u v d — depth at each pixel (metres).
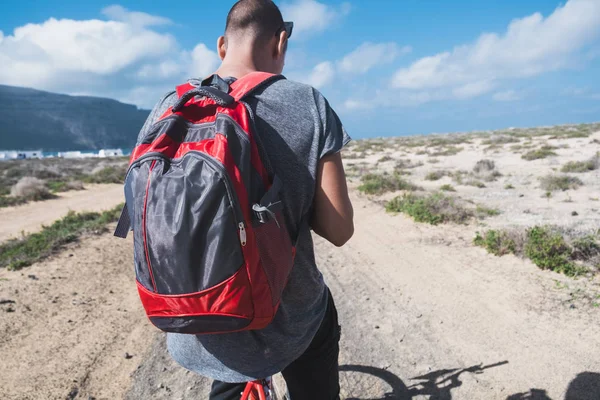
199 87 1.13
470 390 3.09
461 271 5.41
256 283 1.06
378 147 36.94
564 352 3.45
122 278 5.96
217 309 1.04
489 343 3.69
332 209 1.23
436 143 36.19
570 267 4.96
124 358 3.80
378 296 4.89
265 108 1.18
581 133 30.86
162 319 1.10
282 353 1.31
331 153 1.21
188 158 1.05
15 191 16.02
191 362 1.37
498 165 17.23
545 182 11.33
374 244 6.99
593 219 7.40
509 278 5.00
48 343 4.07
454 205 8.57
